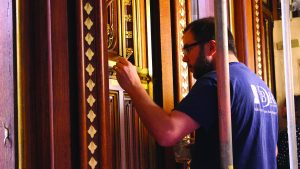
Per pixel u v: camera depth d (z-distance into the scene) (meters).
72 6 1.78
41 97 1.66
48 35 1.67
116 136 2.25
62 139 1.70
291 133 1.59
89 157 1.76
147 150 2.46
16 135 1.66
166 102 2.53
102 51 1.81
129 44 2.41
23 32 1.67
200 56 1.97
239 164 1.82
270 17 4.04
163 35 2.55
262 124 1.91
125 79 1.86
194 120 1.75
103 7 1.83
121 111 2.29
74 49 1.76
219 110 1.37
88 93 1.77
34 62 1.68
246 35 3.36
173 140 1.75
